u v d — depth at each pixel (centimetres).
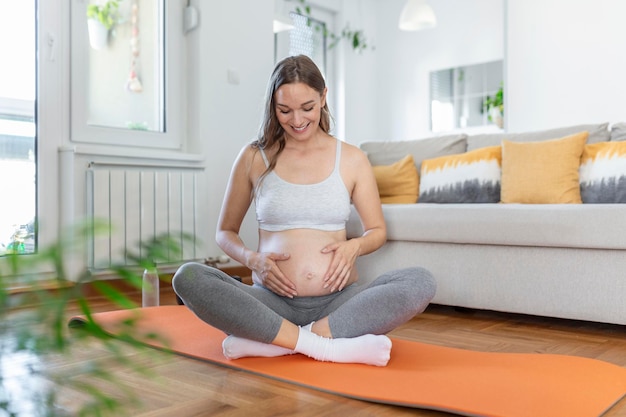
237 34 388
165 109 363
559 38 435
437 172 314
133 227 321
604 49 416
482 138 323
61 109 314
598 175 265
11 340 33
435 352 178
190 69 370
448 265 259
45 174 307
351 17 612
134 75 350
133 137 345
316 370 155
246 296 160
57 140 312
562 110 436
